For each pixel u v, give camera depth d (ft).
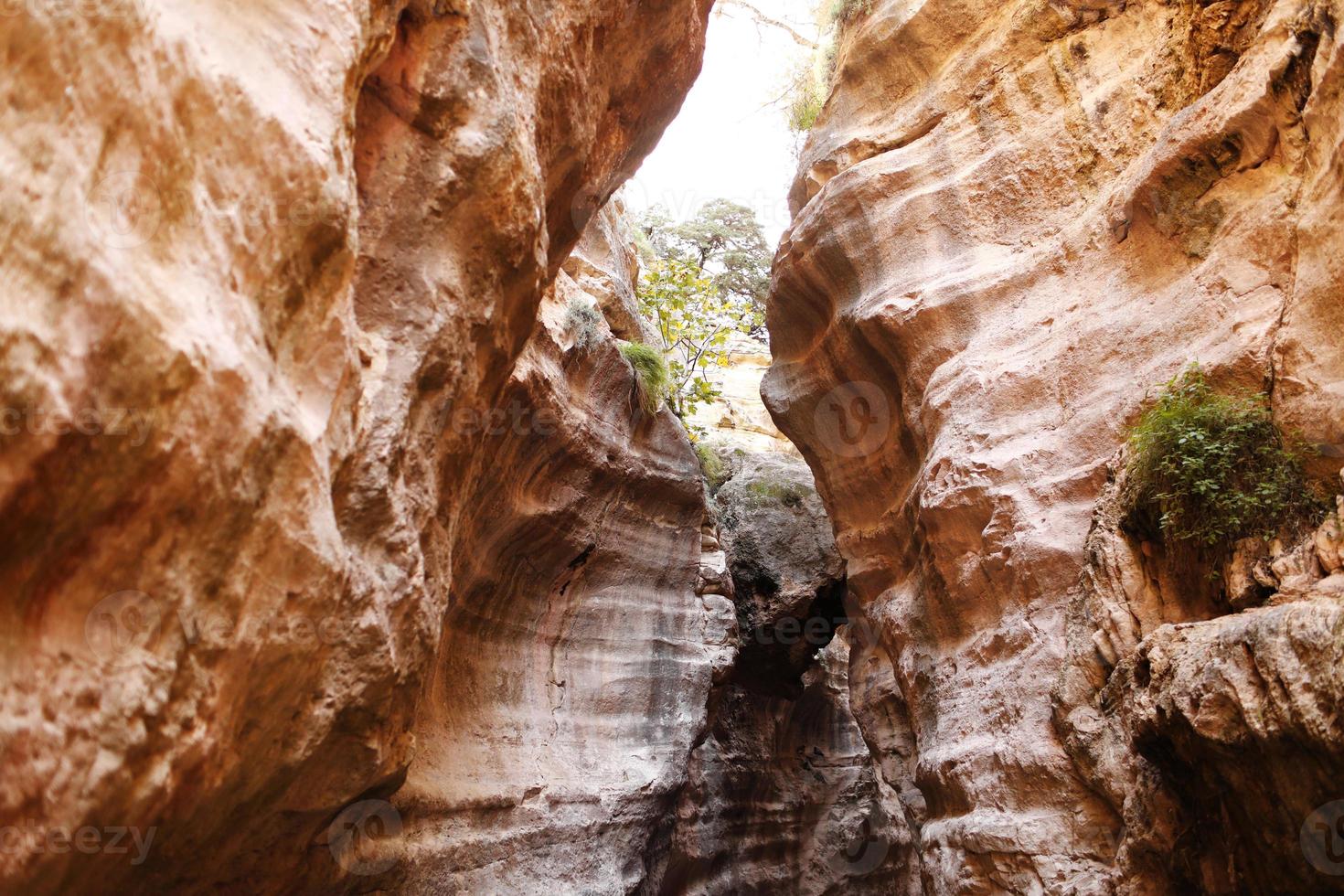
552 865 25.63
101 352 8.77
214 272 10.28
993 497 25.41
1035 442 25.40
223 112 10.40
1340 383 18.25
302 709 13.14
